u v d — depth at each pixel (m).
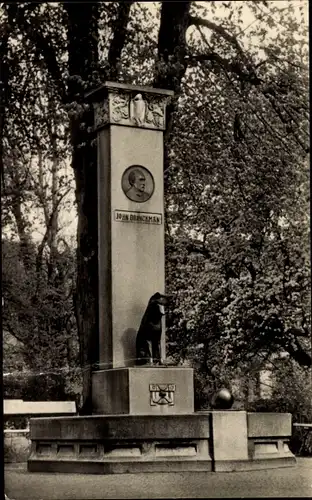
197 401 24.44
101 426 14.51
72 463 14.88
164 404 15.62
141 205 17.11
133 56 22.97
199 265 24.77
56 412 20.61
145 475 14.11
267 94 24.30
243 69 24.30
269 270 24.42
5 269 25.06
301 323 24.17
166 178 24.44
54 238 25.20
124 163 17.06
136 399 15.46
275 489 12.90
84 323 20.92
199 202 24.69
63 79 22.38
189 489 12.88
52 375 25.44
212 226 24.72
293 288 24.17
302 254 24.25
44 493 12.71
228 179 24.55
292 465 15.53
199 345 24.78
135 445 14.48
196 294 24.56
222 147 24.44
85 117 21.42
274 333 24.31
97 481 13.62
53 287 25.44
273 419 15.44
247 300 24.20
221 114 24.31
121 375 15.62
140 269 16.95
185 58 23.58
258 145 24.48
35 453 15.71
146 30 23.12
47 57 22.44
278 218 24.73
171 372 15.77
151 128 17.36
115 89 17.14
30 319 25.45
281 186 24.42
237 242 24.55
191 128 24.33
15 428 20.38
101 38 22.52
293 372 24.30
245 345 24.42
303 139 24.34
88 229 21.14
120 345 16.62
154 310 16.19
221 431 14.76
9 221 24.69
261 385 24.47
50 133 23.12
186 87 24.14
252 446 15.12
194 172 24.50
